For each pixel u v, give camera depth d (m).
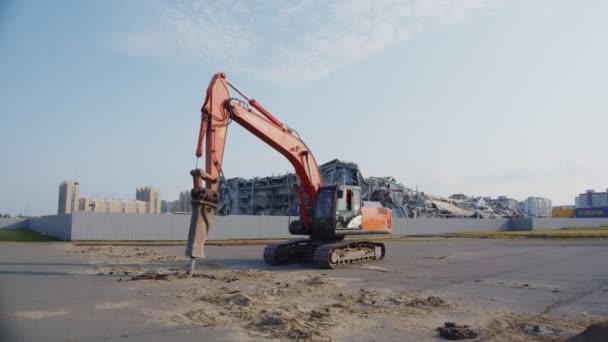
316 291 11.19
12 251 23.72
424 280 13.56
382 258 20.95
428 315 8.58
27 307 9.03
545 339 6.96
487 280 13.62
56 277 13.38
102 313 8.53
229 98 14.83
